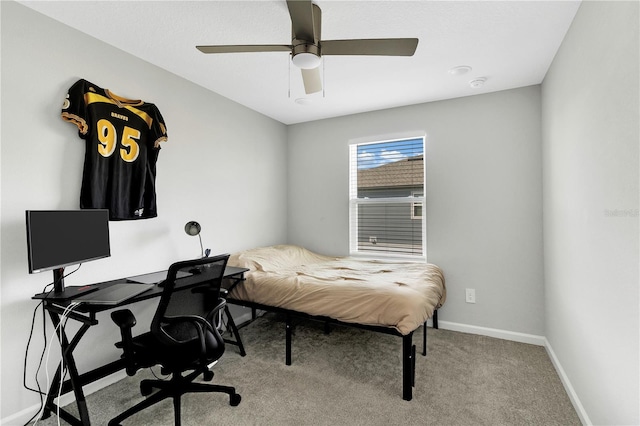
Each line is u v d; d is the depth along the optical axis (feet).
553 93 7.98
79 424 5.62
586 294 5.72
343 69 8.56
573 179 6.40
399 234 11.94
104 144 7.06
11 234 5.76
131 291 5.99
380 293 7.05
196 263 5.45
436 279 9.09
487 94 10.22
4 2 5.70
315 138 13.28
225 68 8.58
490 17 6.29
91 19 6.39
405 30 6.72
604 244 4.90
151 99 8.25
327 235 13.06
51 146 6.31
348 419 5.98
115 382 7.31
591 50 5.30
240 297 8.83
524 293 9.73
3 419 5.64
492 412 6.19
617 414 4.53
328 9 5.98
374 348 9.10
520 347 9.21
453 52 7.66
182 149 9.11
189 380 6.27
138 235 7.89
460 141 10.61
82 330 5.56
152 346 5.62
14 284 5.80
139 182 7.77
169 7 6.02
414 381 7.26
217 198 10.32
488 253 10.21
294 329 10.62
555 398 6.64
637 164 3.84
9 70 5.75
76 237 6.02
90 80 6.95
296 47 5.42
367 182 12.47
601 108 4.91
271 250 11.19
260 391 6.91
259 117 12.28
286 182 13.82
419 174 11.55
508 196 9.96
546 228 9.00
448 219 10.78
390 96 10.55
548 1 5.80
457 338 9.88
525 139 9.73
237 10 6.11
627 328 4.20
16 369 5.81
